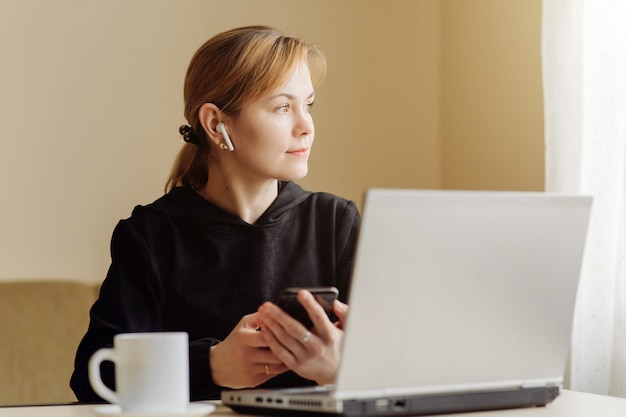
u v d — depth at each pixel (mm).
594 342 3445
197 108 2340
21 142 4121
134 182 4277
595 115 3490
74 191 4188
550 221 1544
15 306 3695
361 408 1409
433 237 1424
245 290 2336
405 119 4738
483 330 1511
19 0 4121
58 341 3703
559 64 3662
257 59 2236
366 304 1386
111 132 4246
